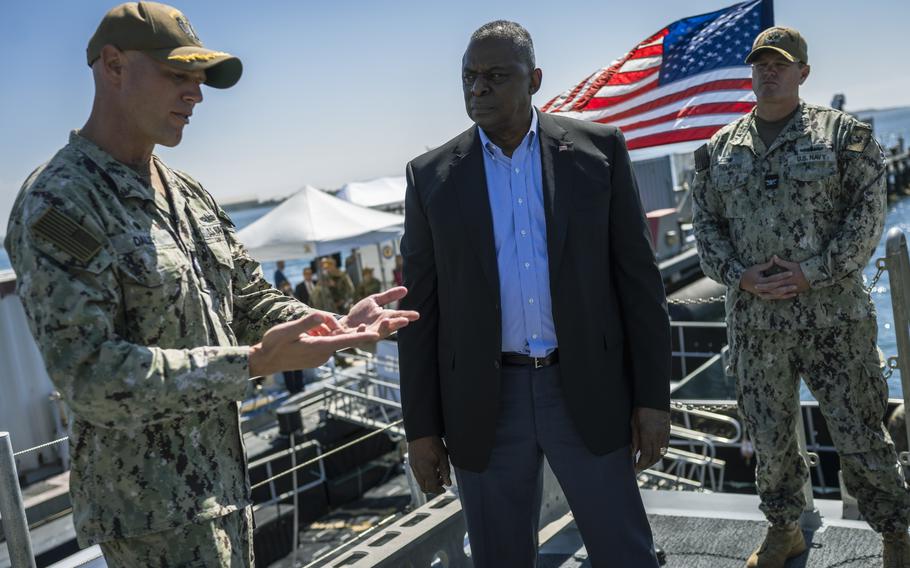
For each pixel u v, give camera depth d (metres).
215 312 1.92
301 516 11.77
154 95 1.75
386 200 26.25
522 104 2.35
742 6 4.83
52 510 9.23
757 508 3.77
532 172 2.39
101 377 1.53
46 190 1.64
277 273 17.62
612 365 2.38
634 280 2.39
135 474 1.71
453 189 2.42
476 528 2.48
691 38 4.93
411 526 3.07
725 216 3.18
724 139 3.20
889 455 2.97
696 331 11.86
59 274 1.58
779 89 2.97
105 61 1.75
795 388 3.12
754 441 3.13
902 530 2.95
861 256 2.84
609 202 2.38
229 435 1.87
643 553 2.39
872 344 2.97
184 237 1.89
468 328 2.40
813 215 2.95
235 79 1.88
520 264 2.38
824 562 3.21
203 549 1.76
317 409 13.02
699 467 8.03
